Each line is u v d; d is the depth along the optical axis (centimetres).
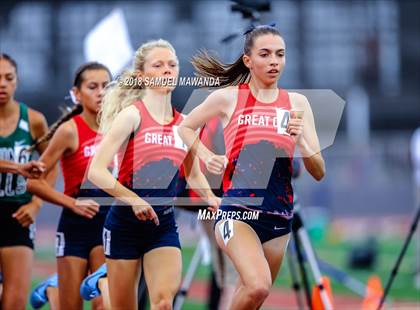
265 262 1552
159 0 8481
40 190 1911
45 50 8512
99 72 1945
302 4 8631
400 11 8731
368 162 7494
